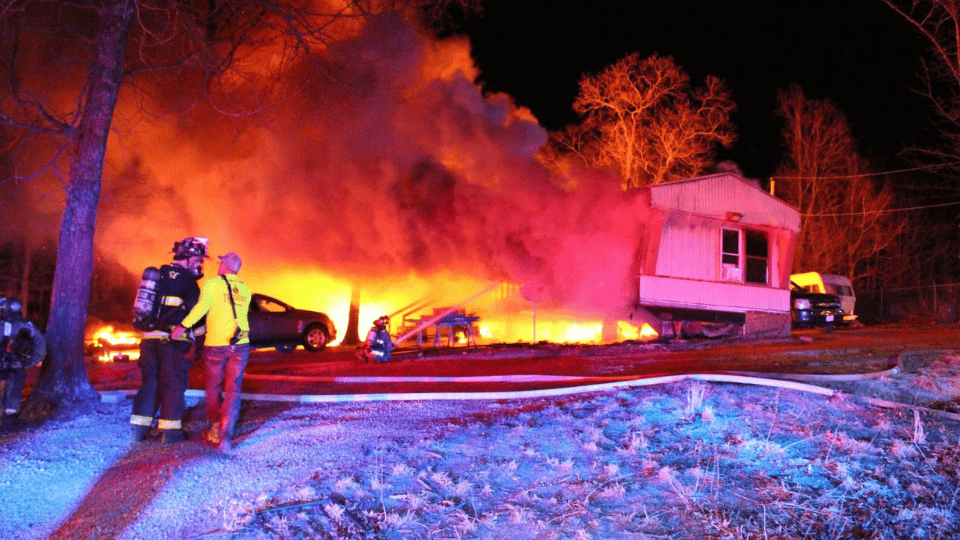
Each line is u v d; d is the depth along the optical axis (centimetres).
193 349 558
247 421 617
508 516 400
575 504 415
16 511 417
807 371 759
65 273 677
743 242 1744
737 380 694
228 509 413
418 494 432
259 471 479
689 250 1647
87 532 388
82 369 681
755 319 1709
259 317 1366
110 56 714
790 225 1805
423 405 671
